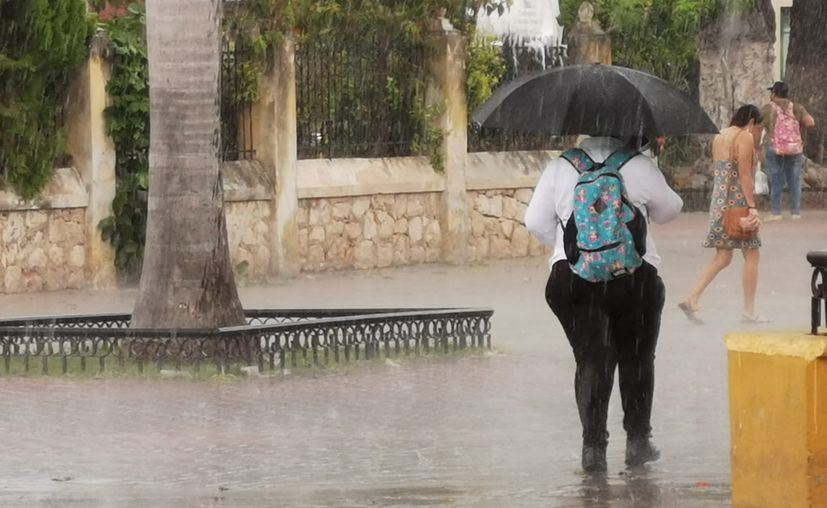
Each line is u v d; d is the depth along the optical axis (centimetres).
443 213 4119
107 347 2375
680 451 1795
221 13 2508
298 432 1920
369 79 4000
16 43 3425
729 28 6003
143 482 1622
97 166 3531
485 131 4275
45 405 2095
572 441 1867
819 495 1299
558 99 1681
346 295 3416
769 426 1323
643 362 1702
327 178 3875
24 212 3447
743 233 2869
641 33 6119
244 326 2367
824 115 6166
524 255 4300
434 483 1608
